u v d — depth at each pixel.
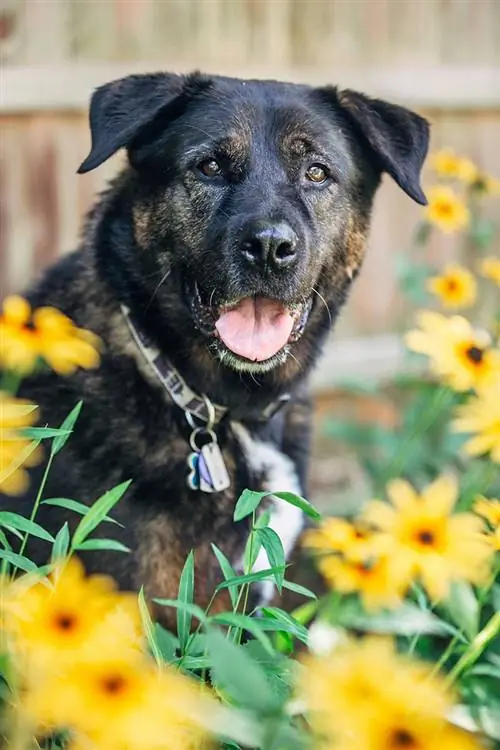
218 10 1.68
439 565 0.69
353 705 0.56
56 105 1.56
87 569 0.95
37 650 0.59
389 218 1.87
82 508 0.73
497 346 1.33
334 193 1.07
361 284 1.85
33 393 1.01
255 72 1.71
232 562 1.00
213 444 1.00
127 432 0.99
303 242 0.99
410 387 1.43
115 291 1.03
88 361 0.90
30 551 0.97
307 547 1.08
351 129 1.10
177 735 0.62
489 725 0.73
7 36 1.54
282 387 1.07
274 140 1.04
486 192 1.37
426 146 1.13
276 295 0.99
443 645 0.99
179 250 1.02
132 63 1.62
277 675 0.67
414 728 0.55
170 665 0.68
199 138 1.02
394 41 1.85
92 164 1.00
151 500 0.97
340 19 1.79
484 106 1.93
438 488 0.73
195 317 1.01
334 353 1.79
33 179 1.58
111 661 0.58
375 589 0.78
